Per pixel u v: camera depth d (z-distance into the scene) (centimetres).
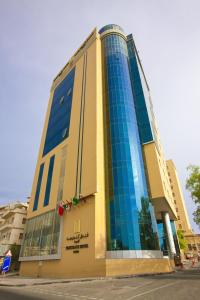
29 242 4141
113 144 3772
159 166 4062
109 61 4997
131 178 3397
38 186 4816
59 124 5206
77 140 4141
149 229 3064
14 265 5031
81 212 3197
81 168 3666
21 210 5847
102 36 5641
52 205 3950
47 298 1134
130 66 5303
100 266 2511
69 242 3147
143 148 4231
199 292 1109
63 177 4038
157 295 1102
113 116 4084
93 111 4053
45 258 3453
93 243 2756
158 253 2947
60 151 4584
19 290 1544
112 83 4547
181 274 2291
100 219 2991
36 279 2662
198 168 3156
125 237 2906
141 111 4625
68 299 1104
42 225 3975
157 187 3762
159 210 4441
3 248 5150
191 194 3102
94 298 1127
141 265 2681
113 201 3250
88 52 5422
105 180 3500
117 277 2280
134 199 3219
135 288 1398
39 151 5609
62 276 2970
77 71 5525
